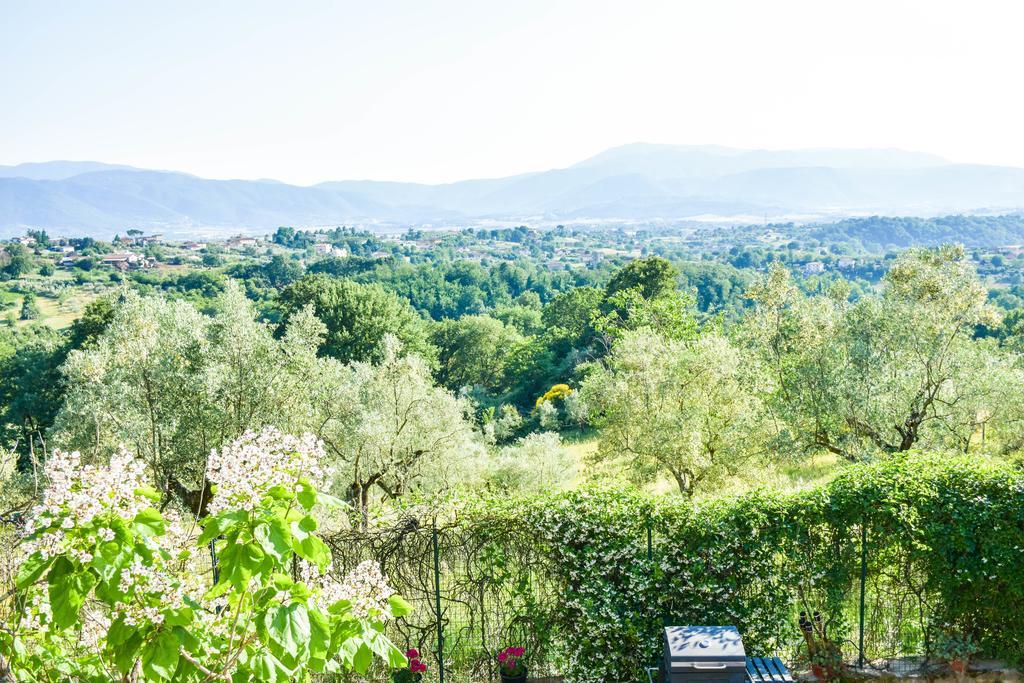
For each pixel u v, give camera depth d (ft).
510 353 210.79
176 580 12.78
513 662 29.99
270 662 12.80
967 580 29.35
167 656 12.19
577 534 30.71
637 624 30.63
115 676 14.47
